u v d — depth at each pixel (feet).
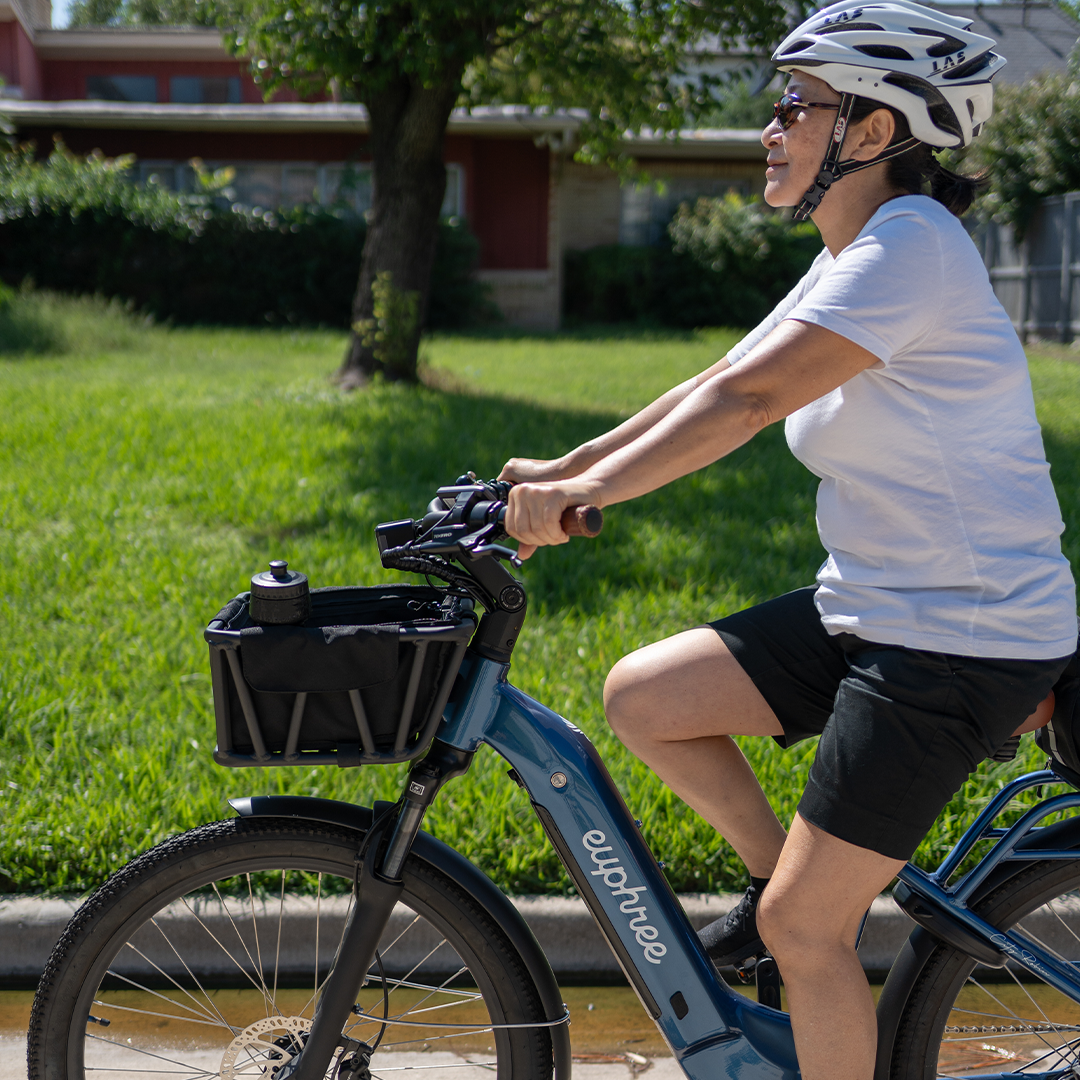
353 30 33.45
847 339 5.27
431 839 6.33
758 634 6.35
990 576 5.59
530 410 32.30
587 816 6.15
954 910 6.44
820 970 5.79
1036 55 101.09
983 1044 7.80
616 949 6.27
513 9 31.60
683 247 71.72
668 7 35.35
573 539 18.63
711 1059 6.19
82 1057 6.26
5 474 22.33
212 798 10.36
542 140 68.54
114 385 33.83
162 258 62.80
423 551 5.80
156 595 15.79
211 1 37.11
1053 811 6.42
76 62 84.58
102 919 6.15
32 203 60.75
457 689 6.10
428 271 38.32
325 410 30.58
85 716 12.00
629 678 6.47
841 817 5.63
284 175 71.41
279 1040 6.51
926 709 5.57
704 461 5.38
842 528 5.93
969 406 5.53
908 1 5.91
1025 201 58.23
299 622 5.59
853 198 5.99
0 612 15.02
